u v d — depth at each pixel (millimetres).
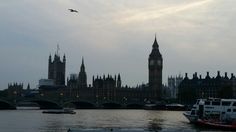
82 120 171625
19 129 121125
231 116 138750
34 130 118188
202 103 147375
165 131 82375
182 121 171000
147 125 144250
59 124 144000
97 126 136125
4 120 162500
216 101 143250
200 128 131625
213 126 131875
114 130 79625
